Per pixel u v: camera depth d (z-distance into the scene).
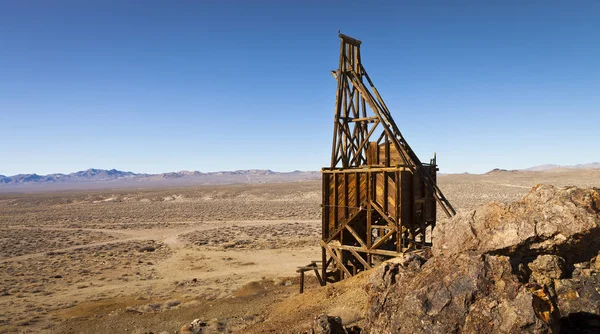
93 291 25.53
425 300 9.00
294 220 69.31
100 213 94.50
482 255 9.34
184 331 16.56
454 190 115.75
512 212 10.48
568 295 9.19
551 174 169.12
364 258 20.81
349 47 21.83
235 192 143.00
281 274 28.89
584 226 9.09
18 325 18.61
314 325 10.59
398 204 17.83
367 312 10.32
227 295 23.02
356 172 19.41
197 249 41.94
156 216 83.44
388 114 20.88
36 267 34.28
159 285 26.91
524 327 7.78
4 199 155.75
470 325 8.27
